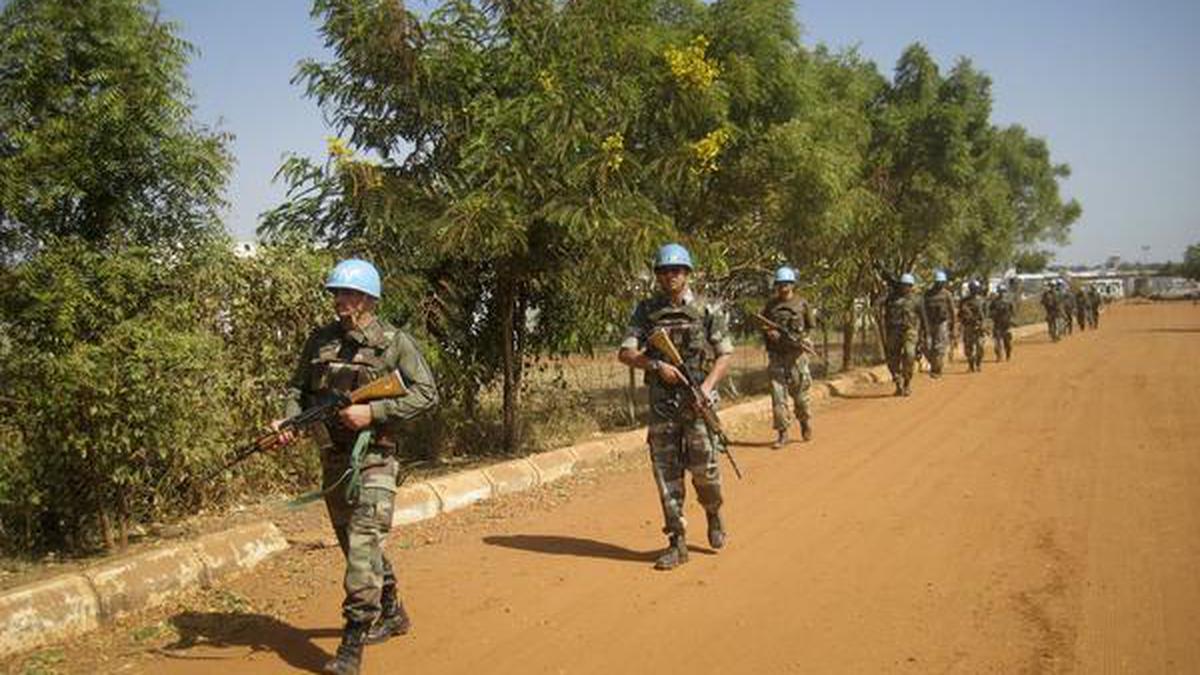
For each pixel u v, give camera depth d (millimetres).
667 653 4688
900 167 23391
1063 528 6828
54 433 6027
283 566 6289
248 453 4668
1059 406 13570
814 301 16922
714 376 6168
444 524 7473
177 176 7352
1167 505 7398
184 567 5770
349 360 4617
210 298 7621
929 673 4379
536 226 9469
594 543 6758
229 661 4703
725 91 12523
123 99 6809
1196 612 5082
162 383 6156
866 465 9477
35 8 6703
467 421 10633
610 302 10086
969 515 7289
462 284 10008
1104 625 4938
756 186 14547
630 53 10656
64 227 7098
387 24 8891
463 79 9555
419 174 9633
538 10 10055
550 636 4949
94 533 6828
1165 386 15578
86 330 6277
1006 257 31531
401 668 4570
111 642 4965
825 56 19766
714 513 6438
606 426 12758
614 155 9391
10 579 5926
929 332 18812
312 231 9188
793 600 5414
